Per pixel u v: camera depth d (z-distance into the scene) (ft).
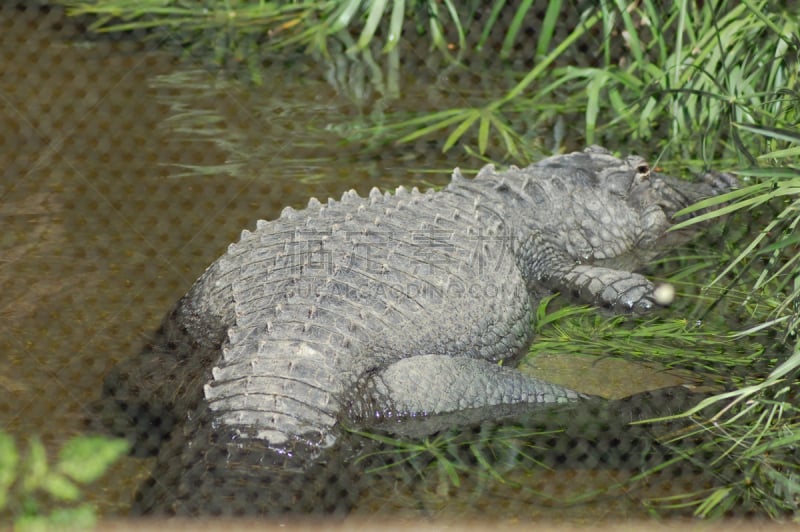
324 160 52.80
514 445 34.12
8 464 22.59
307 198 48.88
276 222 41.11
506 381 36.29
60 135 52.80
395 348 35.81
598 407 35.99
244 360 33.40
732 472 33.06
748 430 35.06
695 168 54.29
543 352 40.16
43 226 45.19
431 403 34.99
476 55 66.90
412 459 33.14
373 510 30.68
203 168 50.98
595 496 31.78
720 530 30.30
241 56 64.28
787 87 47.26
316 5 69.77
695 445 34.35
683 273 46.26
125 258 43.37
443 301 37.68
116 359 37.14
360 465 32.55
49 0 66.90
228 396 32.45
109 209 46.85
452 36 68.49
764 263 44.42
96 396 35.12
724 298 43.24
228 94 59.41
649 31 63.52
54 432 33.01
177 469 31.12
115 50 62.80
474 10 67.31
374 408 34.30
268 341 33.81
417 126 57.31
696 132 56.44
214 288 38.24
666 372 38.45
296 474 30.76
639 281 44.19
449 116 58.34
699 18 59.41
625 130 58.18
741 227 48.32
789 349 38.83
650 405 36.04
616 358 39.60
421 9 68.59
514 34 64.90
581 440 34.47
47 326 38.68
